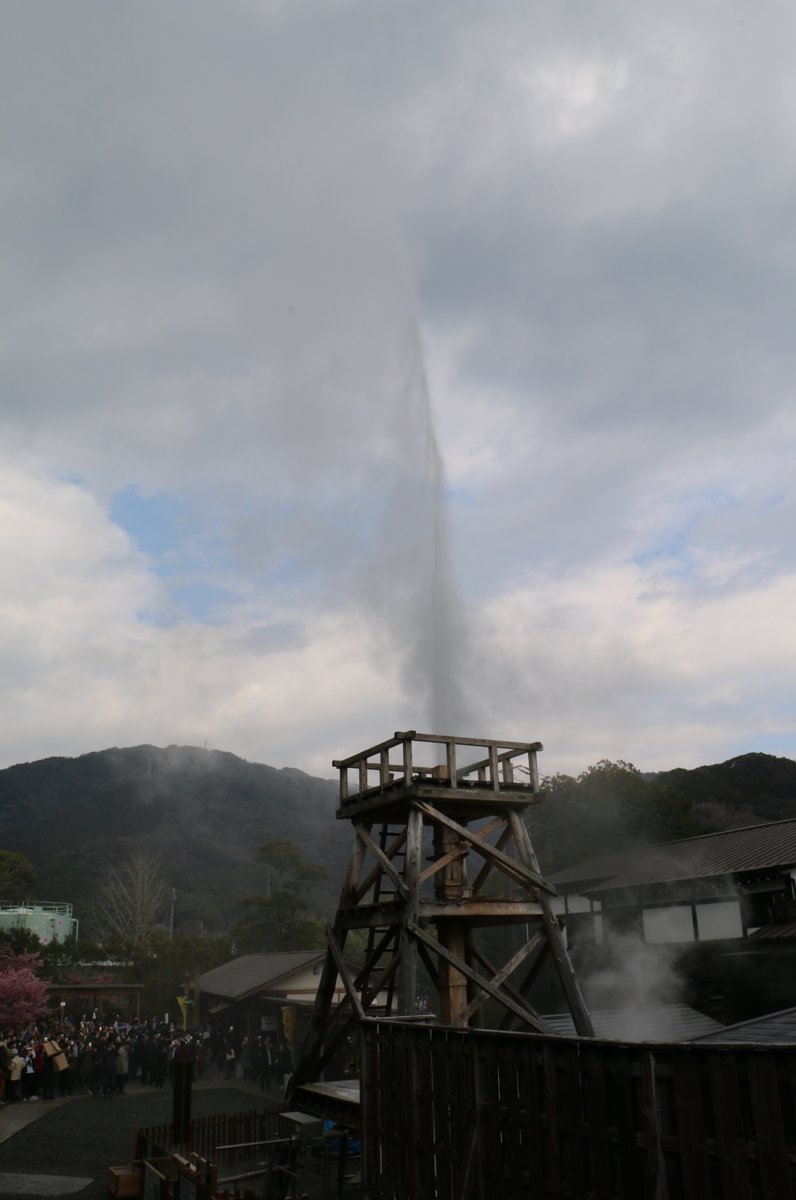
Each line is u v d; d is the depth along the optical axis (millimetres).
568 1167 7719
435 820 15016
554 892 15523
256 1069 36938
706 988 28922
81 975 60344
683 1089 6691
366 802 16078
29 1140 24375
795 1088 5941
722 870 29078
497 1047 8867
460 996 15039
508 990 15281
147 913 87875
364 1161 11438
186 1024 49656
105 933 100062
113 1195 17641
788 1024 12547
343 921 16312
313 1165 16219
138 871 94188
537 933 15430
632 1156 7039
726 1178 6266
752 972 26766
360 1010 14484
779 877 27578
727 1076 6391
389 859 16906
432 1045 10047
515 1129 8438
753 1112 6176
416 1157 10109
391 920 14836
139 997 51531
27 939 61312
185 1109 16234
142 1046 37375
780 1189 5934
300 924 70438
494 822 15844
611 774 55500
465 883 15578
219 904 128000
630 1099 7133
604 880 33875
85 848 165625
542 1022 14391
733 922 28594
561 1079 7910
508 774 16406
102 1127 26500
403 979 13688
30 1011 45000
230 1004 46219
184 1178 13656
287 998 40562
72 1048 34531
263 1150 20375
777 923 27438
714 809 73250
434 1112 9867
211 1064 43906
